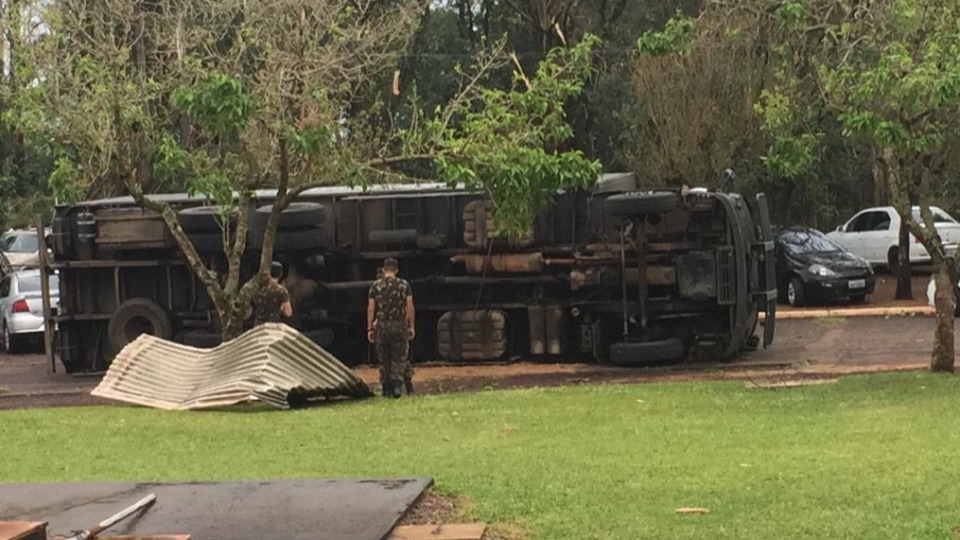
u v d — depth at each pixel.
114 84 15.52
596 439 10.95
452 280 20.36
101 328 21.64
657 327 19.73
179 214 20.42
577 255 19.62
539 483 8.55
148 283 21.31
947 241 32.22
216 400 14.59
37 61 15.44
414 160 17.11
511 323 20.70
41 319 26.48
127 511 7.14
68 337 21.55
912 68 13.39
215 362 15.12
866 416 11.98
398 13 21.59
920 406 12.66
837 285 27.27
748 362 19.27
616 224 19.45
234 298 16.83
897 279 30.97
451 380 18.45
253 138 16.14
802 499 7.78
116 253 21.14
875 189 35.69
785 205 35.88
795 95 15.75
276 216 16.52
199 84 14.83
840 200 39.31
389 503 7.73
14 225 35.00
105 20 16.61
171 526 7.31
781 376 16.88
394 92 17.84
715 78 26.81
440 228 20.48
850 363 18.48
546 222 19.94
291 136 15.12
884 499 7.71
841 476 8.56
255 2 15.68
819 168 33.25
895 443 10.16
